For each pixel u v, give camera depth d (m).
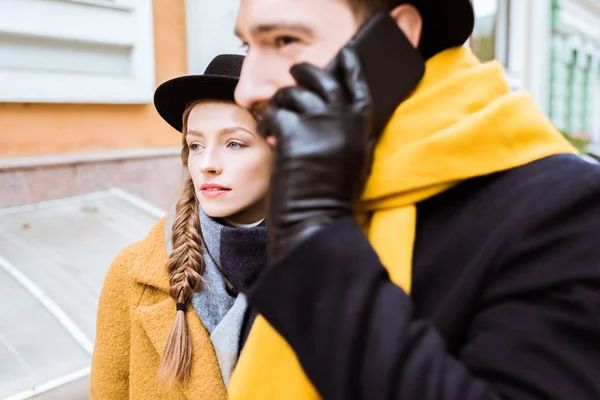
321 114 0.44
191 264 0.90
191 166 0.92
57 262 1.51
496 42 4.65
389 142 0.53
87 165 2.04
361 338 0.40
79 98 2.02
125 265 0.98
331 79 0.46
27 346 1.17
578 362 0.38
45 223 1.75
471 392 0.38
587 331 0.39
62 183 1.96
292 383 0.54
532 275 0.43
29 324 1.24
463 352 0.44
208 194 0.89
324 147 0.44
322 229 0.43
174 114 1.03
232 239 0.87
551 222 0.45
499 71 0.59
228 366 0.86
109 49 2.16
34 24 1.86
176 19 2.41
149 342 0.95
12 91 1.81
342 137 0.44
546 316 0.40
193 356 0.89
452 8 0.56
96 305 1.35
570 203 0.45
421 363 0.39
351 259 0.42
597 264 0.41
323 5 0.49
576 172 0.48
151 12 2.25
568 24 5.54
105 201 2.01
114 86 2.14
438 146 0.50
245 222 0.95
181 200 0.98
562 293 0.41
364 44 0.49
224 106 0.86
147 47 2.25
